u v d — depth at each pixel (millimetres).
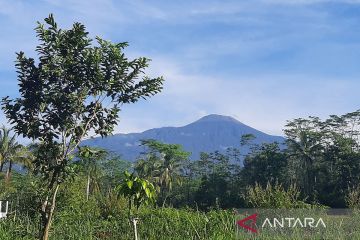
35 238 10164
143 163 69312
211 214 12250
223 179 71625
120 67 7590
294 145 72750
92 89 7598
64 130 7551
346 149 67188
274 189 13688
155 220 12023
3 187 20531
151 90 7980
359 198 12938
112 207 13641
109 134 8031
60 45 7309
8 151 41719
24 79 7395
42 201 7949
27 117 7414
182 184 73125
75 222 12055
